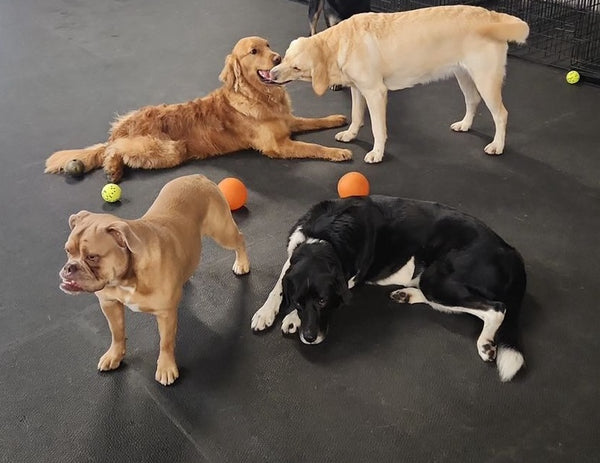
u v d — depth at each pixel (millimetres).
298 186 3588
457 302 2506
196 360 2465
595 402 2229
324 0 4957
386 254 2674
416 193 3445
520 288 2496
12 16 6477
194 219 2434
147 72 5117
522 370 2361
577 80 4559
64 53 5551
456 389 2307
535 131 4004
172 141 3822
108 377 2410
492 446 2094
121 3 6777
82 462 2102
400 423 2188
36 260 3078
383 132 3707
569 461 2035
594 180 3490
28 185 3703
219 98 3922
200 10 6438
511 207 3295
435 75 3730
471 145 3889
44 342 2592
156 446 2141
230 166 3842
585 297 2684
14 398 2340
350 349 2498
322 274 2408
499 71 3564
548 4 5660
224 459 2088
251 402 2287
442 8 3611
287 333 2566
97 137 4227
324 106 4508
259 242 3117
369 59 3586
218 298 2768
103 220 2031
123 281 2086
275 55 3756
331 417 2221
